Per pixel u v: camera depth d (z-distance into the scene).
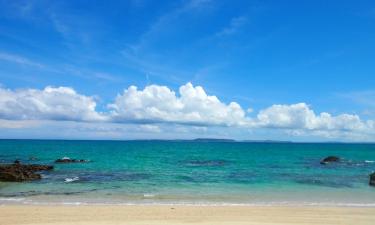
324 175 43.56
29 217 18.42
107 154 91.94
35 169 46.50
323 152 119.06
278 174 44.62
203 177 40.66
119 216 18.89
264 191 29.88
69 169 49.00
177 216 19.05
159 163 62.41
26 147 131.75
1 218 18.17
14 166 42.75
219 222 17.69
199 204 23.38
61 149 118.62
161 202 24.22
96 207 21.48
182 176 41.47
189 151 117.75
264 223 17.64
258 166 57.66
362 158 87.50
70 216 18.75
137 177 40.06
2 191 29.08
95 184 33.78
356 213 20.33
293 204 23.61
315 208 21.84
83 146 151.38
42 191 29.12
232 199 25.72
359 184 34.91
